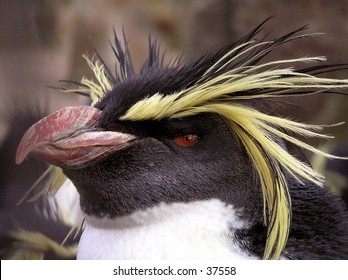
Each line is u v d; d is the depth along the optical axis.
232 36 2.48
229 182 2.13
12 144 2.41
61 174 2.19
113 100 2.14
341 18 2.42
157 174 2.13
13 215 2.33
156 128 2.13
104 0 3.02
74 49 2.90
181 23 3.16
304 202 2.15
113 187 2.13
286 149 2.16
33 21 2.84
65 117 2.13
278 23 2.44
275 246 2.13
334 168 2.38
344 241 2.14
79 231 2.27
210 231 2.13
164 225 2.13
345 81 2.13
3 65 2.82
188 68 2.14
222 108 2.13
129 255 2.14
